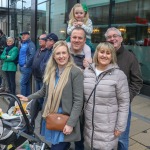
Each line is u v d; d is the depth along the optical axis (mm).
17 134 2789
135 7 7230
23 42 6312
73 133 2705
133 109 5637
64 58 2703
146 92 6785
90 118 2656
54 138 2705
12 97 2816
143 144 3947
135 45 7348
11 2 15172
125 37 7562
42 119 2881
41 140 3143
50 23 10773
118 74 2611
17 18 14375
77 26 3322
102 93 2568
